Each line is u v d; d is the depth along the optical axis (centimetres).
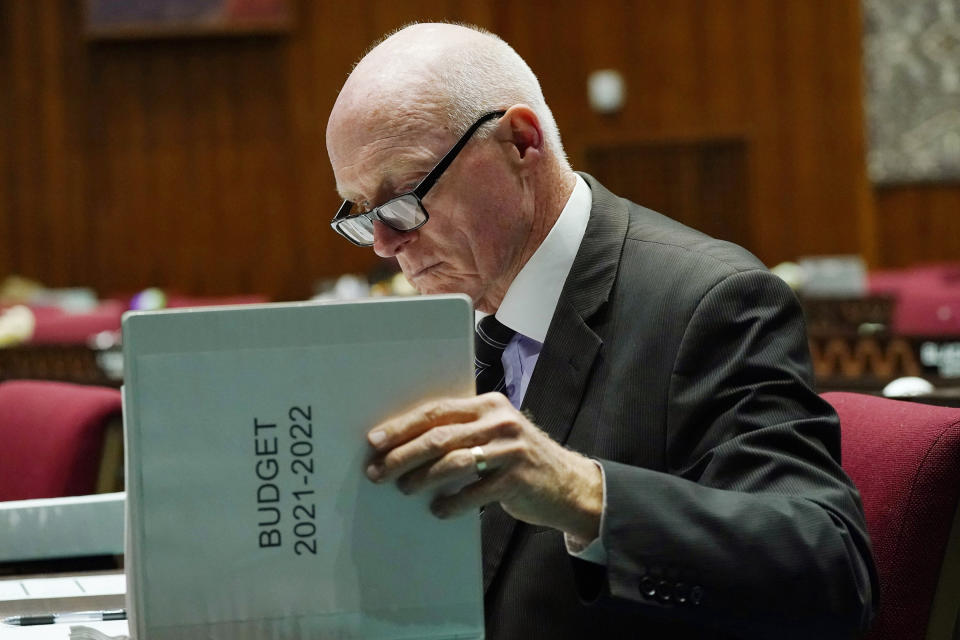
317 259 1567
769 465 191
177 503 154
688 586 176
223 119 1570
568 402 210
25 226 1572
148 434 153
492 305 232
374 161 214
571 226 225
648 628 199
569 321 215
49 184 1572
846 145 1538
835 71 1533
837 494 189
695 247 219
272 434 155
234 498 155
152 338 154
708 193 1566
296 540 156
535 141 221
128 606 161
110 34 1548
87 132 1572
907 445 212
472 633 159
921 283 987
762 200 1552
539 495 165
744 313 204
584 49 1568
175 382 154
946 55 1502
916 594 206
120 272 1578
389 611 157
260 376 155
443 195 214
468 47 220
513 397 225
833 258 1540
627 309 214
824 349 467
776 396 197
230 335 155
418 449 154
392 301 157
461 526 159
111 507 236
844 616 183
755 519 180
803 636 183
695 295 207
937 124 1509
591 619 200
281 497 156
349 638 157
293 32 1559
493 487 158
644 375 207
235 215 1572
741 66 1548
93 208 1573
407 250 221
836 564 182
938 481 207
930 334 445
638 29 1562
